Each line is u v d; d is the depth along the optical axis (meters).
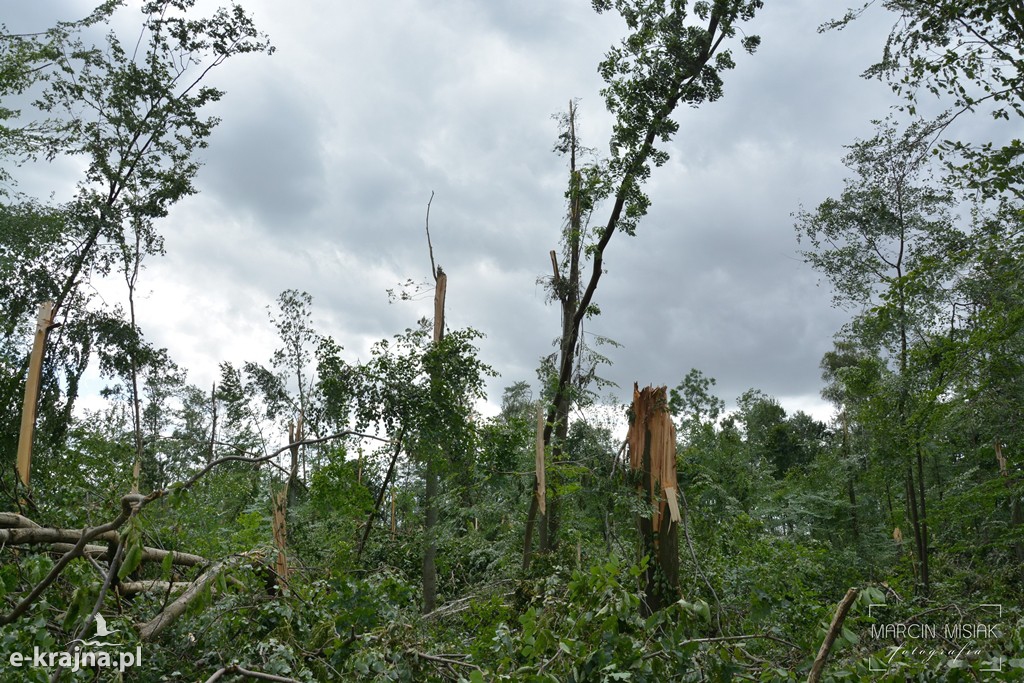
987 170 12.47
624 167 18.17
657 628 6.06
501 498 16.83
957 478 18.14
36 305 21.19
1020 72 13.19
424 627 10.05
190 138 24.81
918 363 15.38
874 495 24.44
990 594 16.41
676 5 17.94
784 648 6.96
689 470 14.96
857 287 20.95
